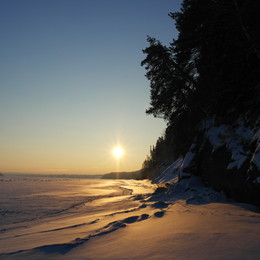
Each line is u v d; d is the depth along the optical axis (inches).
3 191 1189.1
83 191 1213.1
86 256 126.3
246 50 457.4
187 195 518.0
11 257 133.8
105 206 543.5
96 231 205.6
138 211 351.3
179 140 1039.0
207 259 106.1
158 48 834.2
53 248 145.9
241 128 503.8
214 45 554.6
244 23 433.4
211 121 686.5
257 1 388.2
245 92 519.8
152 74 895.1
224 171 486.9
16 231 300.2
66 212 490.9
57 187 1644.9
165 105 916.0
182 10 767.1
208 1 588.7
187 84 888.9
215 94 578.2
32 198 831.7
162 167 2313.0
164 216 257.6
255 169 350.9
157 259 112.0
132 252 127.8
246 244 126.6
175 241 143.5
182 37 739.4
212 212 274.7
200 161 662.5
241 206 338.0
